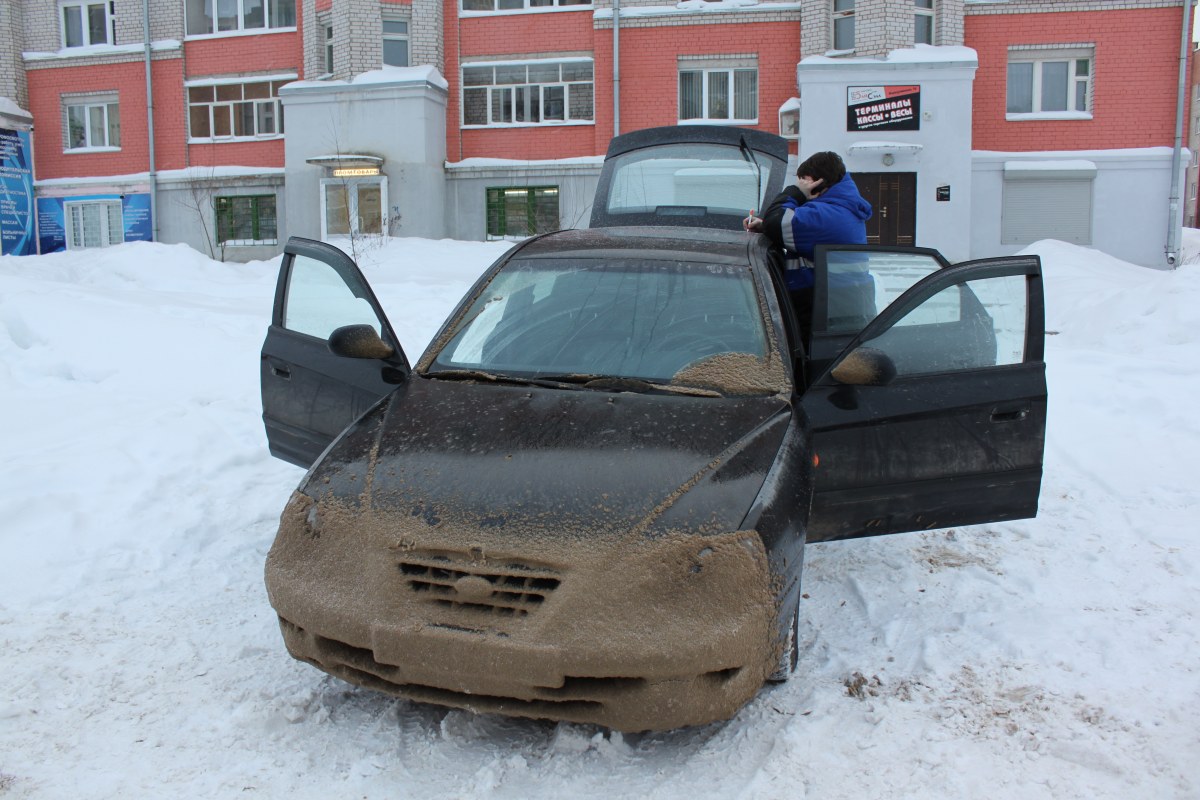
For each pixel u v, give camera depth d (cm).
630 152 692
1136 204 2183
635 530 297
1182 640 381
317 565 312
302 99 2416
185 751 309
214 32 2658
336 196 2422
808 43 2208
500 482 315
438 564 294
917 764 299
